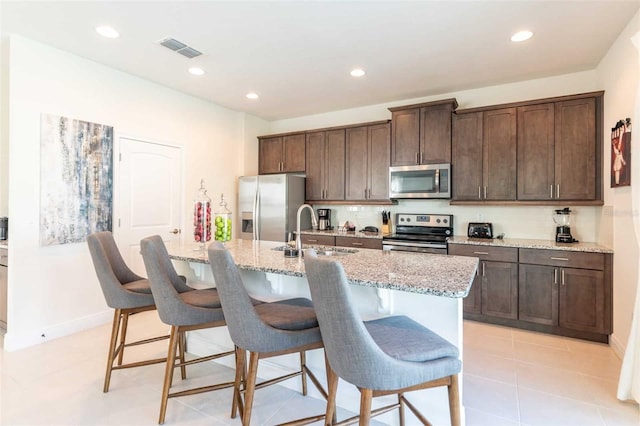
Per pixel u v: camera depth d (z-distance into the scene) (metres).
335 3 2.27
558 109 3.30
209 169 4.54
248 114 5.12
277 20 2.48
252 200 4.75
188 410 1.96
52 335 2.95
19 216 2.76
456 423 1.26
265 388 2.21
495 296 3.33
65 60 3.03
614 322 2.79
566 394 2.13
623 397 2.04
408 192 4.03
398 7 2.31
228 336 2.51
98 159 3.27
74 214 3.09
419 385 1.21
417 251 3.73
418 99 4.34
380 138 4.32
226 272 1.45
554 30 2.61
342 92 4.12
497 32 2.65
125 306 2.09
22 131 2.77
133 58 3.16
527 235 3.71
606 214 3.03
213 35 2.72
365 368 1.14
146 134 3.75
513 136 3.50
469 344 2.90
